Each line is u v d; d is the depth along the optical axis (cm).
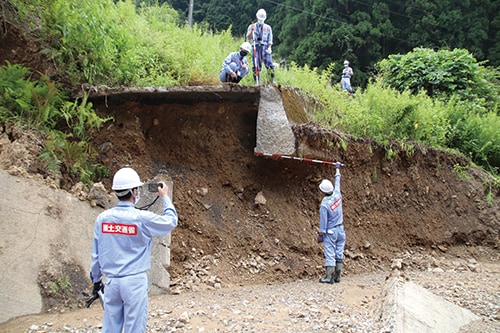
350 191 1059
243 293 709
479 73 1647
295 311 600
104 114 823
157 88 823
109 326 401
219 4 3253
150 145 868
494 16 3078
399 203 1143
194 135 909
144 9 1374
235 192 925
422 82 1574
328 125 1037
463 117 1423
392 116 1216
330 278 819
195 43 1149
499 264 1116
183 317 534
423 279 879
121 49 913
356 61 2825
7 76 736
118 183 423
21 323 522
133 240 411
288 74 1212
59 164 716
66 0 831
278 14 3350
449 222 1189
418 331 521
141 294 403
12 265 565
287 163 963
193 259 797
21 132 709
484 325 617
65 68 814
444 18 2942
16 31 797
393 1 3055
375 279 876
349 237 1022
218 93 889
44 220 623
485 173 1305
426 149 1218
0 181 618
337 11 3000
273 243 896
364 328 522
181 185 858
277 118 910
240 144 947
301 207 980
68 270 611
